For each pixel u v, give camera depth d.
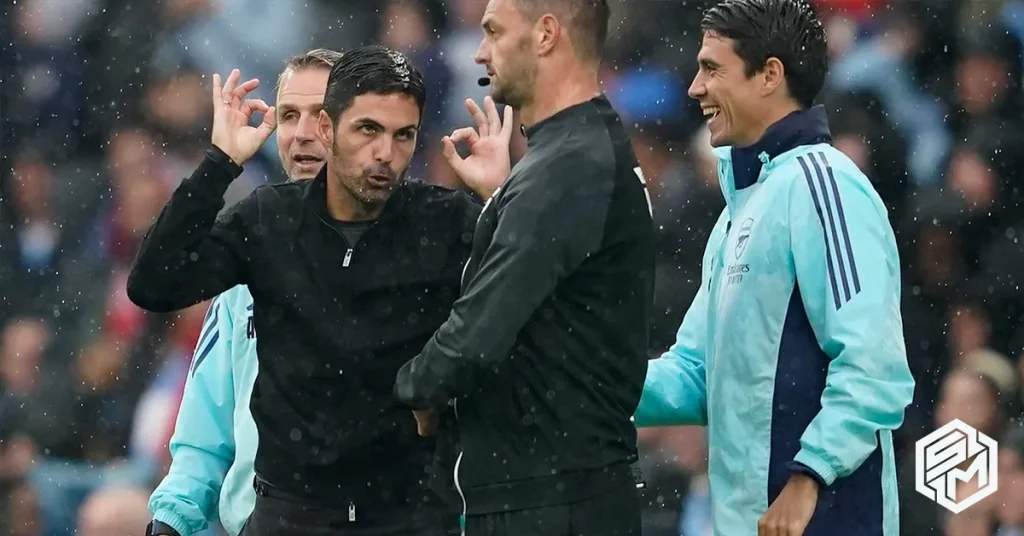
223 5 34.41
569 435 12.29
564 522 12.27
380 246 13.81
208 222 13.61
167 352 28.98
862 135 30.55
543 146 12.35
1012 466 24.61
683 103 32.00
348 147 13.32
